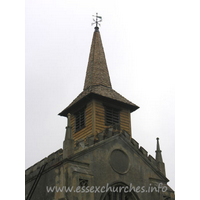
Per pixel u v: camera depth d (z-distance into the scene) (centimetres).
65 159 3100
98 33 4775
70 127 3288
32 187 3412
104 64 4428
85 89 4175
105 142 3412
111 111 3944
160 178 3650
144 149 3691
